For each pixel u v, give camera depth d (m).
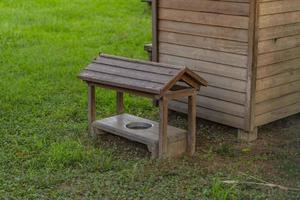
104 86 6.74
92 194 5.54
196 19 7.23
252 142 7.02
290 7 7.02
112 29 13.39
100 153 6.51
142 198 5.45
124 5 16.20
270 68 6.99
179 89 6.36
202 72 7.31
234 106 7.04
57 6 15.92
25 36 12.58
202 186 5.68
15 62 10.43
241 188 5.66
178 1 7.39
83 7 15.80
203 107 7.38
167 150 6.38
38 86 9.11
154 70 6.32
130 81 6.35
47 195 5.52
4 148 6.70
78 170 6.10
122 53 11.27
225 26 6.94
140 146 6.80
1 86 8.97
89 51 11.39
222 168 6.21
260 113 7.02
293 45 7.20
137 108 8.26
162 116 6.22
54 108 8.16
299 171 6.14
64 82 9.34
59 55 11.03
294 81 7.36
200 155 6.59
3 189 5.65
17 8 15.53
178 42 7.51
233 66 6.95
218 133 7.28
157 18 7.67
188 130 6.57
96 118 7.84
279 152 6.70
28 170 6.11
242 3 6.71
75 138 7.04
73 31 13.24
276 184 5.78
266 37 6.82
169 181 5.82
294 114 7.70
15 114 7.84
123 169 6.12
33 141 6.89
